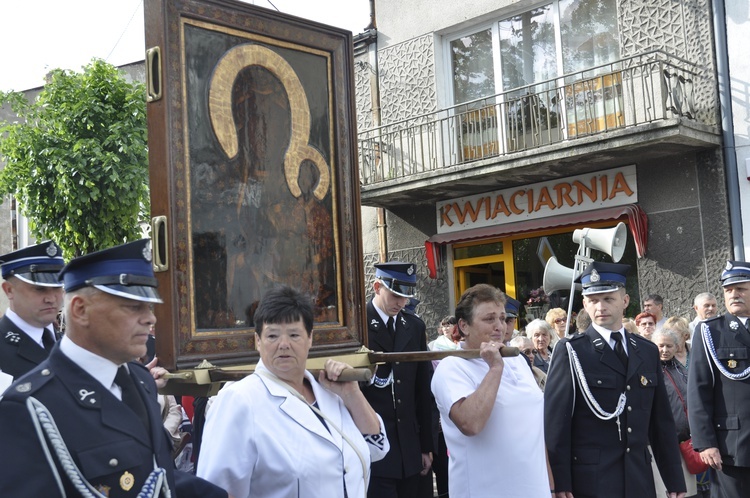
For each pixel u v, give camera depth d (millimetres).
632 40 10367
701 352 5410
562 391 4441
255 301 3549
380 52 12852
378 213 12836
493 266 11766
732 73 9609
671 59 10016
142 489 2201
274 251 3654
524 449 3752
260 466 2783
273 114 3721
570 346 4523
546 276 7113
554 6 11180
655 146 9547
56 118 9680
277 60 3758
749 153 9469
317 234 3867
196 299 3314
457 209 11875
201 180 3387
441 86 12266
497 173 10539
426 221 12312
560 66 11125
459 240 11680
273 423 2818
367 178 12453
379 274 5301
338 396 3104
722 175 9617
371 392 5219
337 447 2879
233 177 3514
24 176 9633
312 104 3912
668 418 4598
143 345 2311
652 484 4422
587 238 6875
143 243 2342
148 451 2268
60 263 4148
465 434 3660
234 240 3490
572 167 10414
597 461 4367
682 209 9891
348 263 3984
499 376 3639
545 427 4449
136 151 9453
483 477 3734
